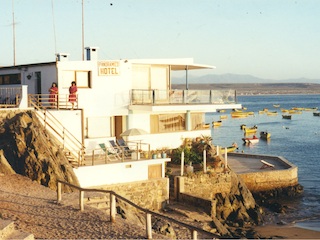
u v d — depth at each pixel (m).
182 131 40.75
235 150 81.88
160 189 33.09
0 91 40.12
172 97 38.88
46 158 28.16
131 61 37.75
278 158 50.38
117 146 33.84
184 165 38.03
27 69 38.34
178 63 40.00
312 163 68.19
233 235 32.31
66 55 36.81
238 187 38.00
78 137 33.94
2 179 26.16
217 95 40.72
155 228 26.73
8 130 29.50
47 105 36.00
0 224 16.08
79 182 30.08
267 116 174.88
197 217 31.72
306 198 44.62
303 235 33.56
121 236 18.11
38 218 19.86
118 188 31.39
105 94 36.81
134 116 38.06
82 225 19.22
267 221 37.25
